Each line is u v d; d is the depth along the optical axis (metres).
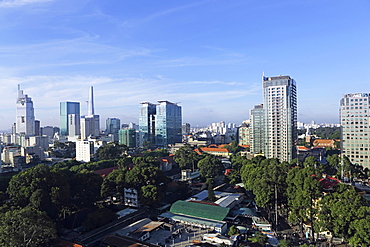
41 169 105.75
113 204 133.12
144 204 119.19
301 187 98.81
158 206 128.88
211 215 109.00
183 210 115.94
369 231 71.38
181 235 97.44
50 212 98.00
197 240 91.44
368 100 195.00
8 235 68.44
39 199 93.62
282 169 129.38
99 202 135.12
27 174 101.75
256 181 119.69
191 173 187.88
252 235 96.56
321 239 94.69
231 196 138.12
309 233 97.19
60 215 103.75
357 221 74.88
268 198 110.69
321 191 93.81
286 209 117.19
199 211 113.19
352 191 84.56
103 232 96.75
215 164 184.38
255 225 105.62
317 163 165.12
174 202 135.50
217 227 100.12
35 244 72.88
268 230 101.38
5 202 96.88
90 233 93.88
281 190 114.19
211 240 91.00
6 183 120.62
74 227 100.19
